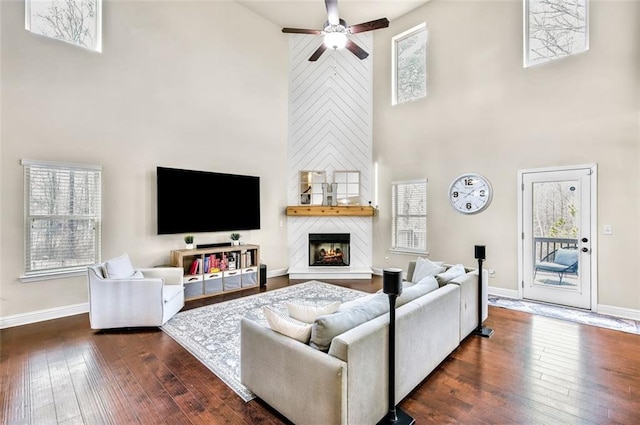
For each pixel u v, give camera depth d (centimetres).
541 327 345
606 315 380
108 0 407
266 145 591
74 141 381
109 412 200
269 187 596
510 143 458
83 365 258
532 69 438
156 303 335
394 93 605
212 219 508
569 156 408
